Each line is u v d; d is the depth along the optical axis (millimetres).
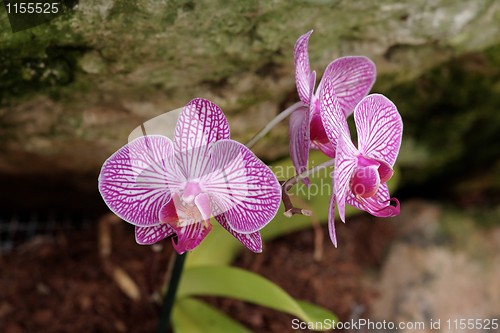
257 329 624
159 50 492
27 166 592
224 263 597
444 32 536
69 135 540
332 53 528
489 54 564
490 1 530
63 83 504
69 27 473
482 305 653
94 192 647
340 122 417
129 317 619
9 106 518
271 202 411
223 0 480
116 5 467
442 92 604
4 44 475
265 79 529
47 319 606
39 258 647
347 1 503
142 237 428
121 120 532
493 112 630
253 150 584
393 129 444
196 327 556
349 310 647
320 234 590
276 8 492
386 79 573
